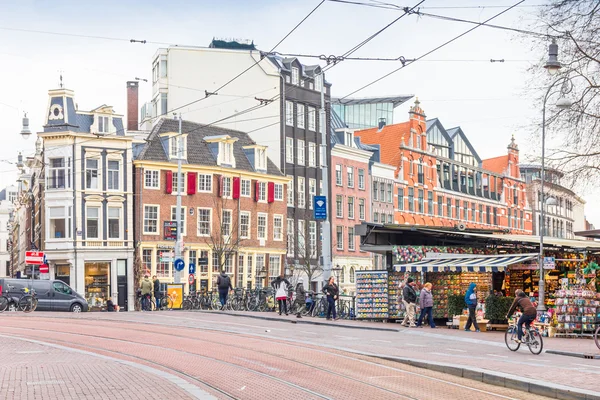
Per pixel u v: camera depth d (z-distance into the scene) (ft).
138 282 192.03
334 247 243.60
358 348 75.87
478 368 59.52
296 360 64.69
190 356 66.49
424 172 282.56
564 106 89.97
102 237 191.42
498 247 131.13
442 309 116.88
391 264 121.19
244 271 215.10
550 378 54.60
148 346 74.38
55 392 45.37
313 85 248.52
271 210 224.12
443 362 63.72
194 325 100.37
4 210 473.67
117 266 192.85
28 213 250.57
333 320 115.34
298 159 238.89
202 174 205.98
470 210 310.24
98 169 192.75
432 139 294.25
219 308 143.74
